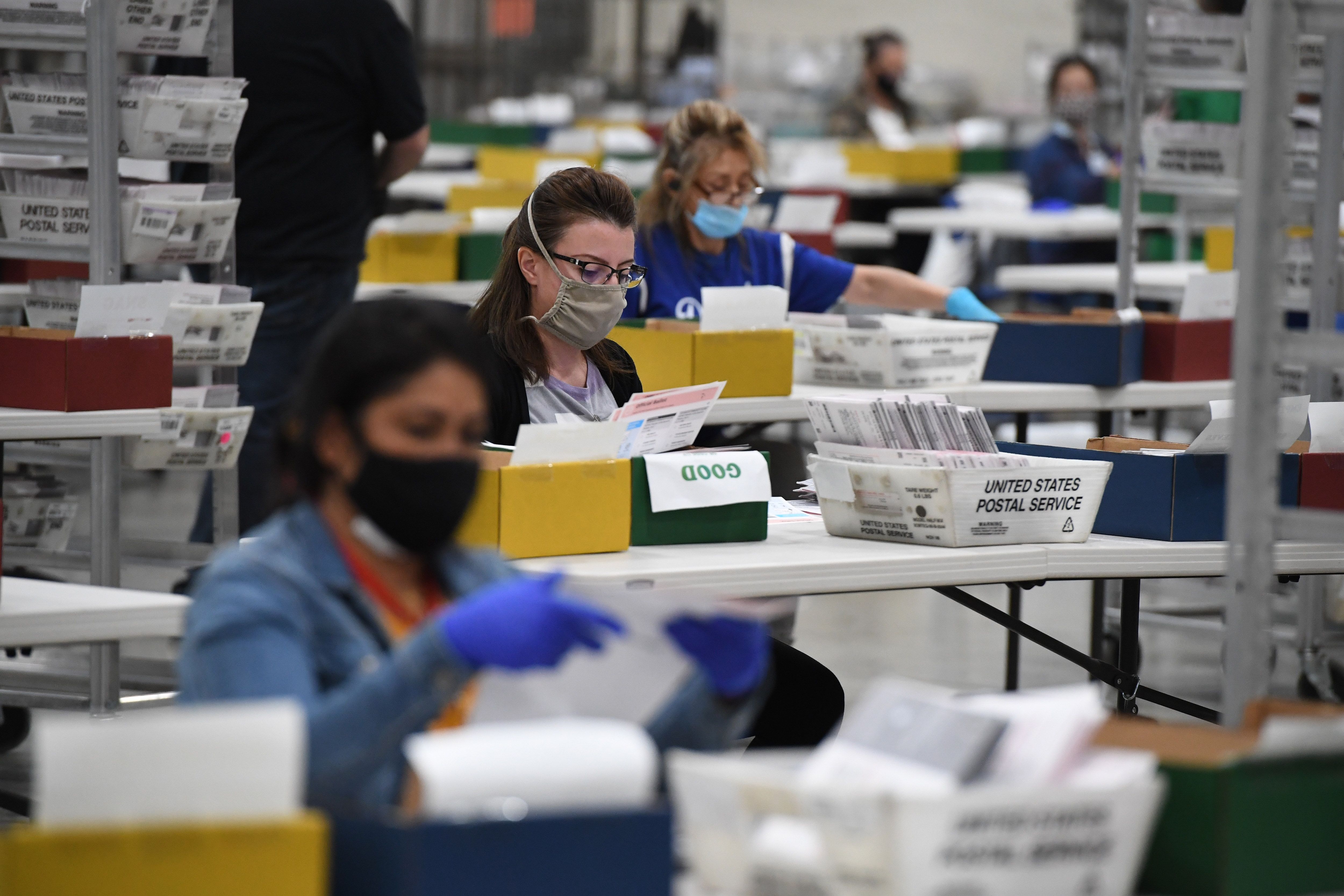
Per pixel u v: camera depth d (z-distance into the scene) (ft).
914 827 12.24
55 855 11.08
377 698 13.73
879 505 27.27
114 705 33.96
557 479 25.39
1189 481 27.58
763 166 41.75
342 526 16.20
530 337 31.01
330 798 12.78
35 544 39.45
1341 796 14.01
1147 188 42.96
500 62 128.47
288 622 15.12
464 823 11.94
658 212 42.06
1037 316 43.42
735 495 27.14
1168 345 41.63
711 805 13.20
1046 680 47.29
